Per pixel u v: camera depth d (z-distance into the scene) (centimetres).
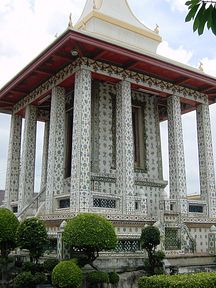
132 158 1633
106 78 1678
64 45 1495
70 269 1027
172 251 1534
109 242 1137
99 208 1486
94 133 1755
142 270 1298
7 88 1969
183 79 1839
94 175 1670
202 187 1906
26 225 1197
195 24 438
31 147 1983
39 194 1836
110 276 1167
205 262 1518
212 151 1945
